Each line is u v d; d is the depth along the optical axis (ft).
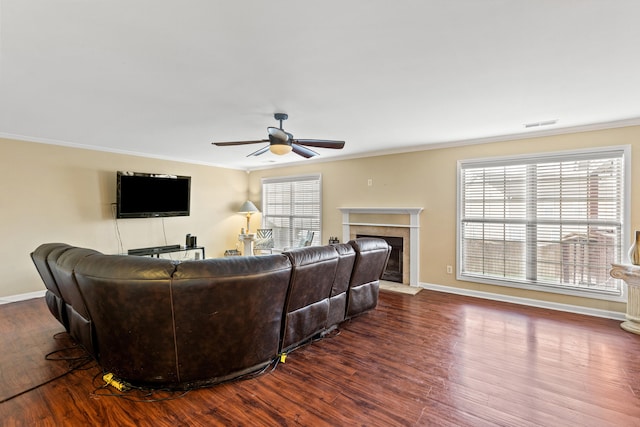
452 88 8.30
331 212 19.36
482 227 14.29
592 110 10.04
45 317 11.74
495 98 9.01
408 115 10.59
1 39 5.80
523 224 13.30
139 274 6.21
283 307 8.14
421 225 15.87
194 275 6.34
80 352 8.96
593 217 11.89
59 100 9.12
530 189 13.12
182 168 19.70
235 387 7.18
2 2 4.68
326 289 9.42
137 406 6.49
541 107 9.78
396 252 16.94
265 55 6.53
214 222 21.65
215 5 4.86
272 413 6.27
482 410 6.35
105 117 10.78
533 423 5.97
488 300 13.82
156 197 17.67
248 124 11.69
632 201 11.06
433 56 6.60
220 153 17.71
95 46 6.13
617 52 6.41
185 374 6.89
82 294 7.00
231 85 8.06
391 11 5.06
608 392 6.97
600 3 4.86
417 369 7.97
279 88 8.27
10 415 6.21
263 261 7.20
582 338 9.80
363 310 11.47
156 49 6.26
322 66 7.04
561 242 12.52
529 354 8.77
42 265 9.12
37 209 14.15
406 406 6.49
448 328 10.66
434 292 15.11
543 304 12.82
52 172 14.55
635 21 5.32
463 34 5.76
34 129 12.47
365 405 6.52
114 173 16.61
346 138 13.97
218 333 6.89
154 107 9.76
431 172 15.49
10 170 13.43
